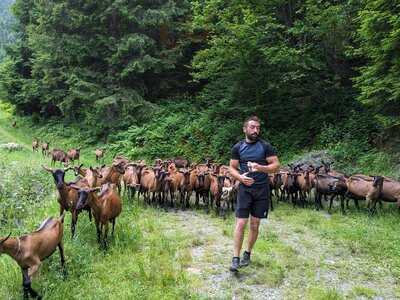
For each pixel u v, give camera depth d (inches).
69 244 301.7
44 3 1073.5
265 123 786.2
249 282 261.0
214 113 857.5
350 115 700.0
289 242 347.6
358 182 446.3
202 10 828.6
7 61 1494.8
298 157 677.9
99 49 1065.5
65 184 328.8
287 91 760.3
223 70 800.9
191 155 821.2
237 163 267.1
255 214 267.6
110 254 301.7
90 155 1009.5
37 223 361.4
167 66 1038.4
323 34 681.6
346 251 326.0
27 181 517.0
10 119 1536.7
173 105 1009.5
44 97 1247.5
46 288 234.8
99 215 308.5
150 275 262.8
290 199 539.5
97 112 994.1
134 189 511.8
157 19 1029.2
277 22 756.0
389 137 607.8
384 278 277.0
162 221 413.7
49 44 1063.6
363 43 583.2
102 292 239.6
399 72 488.1
